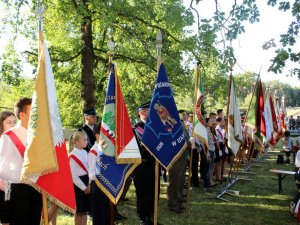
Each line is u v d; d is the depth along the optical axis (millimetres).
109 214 4941
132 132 4977
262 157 16484
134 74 16125
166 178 9992
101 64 16234
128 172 4930
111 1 11969
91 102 13117
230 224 6465
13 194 3848
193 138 7352
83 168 5266
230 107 8852
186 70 14320
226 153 10508
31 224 4043
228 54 7055
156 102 5625
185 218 6730
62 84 16625
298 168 7172
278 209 7500
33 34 14023
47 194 3703
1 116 4461
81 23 11906
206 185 9312
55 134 3863
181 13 11305
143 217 5957
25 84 14656
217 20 6836
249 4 6551
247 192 9031
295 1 6066
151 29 13180
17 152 3848
